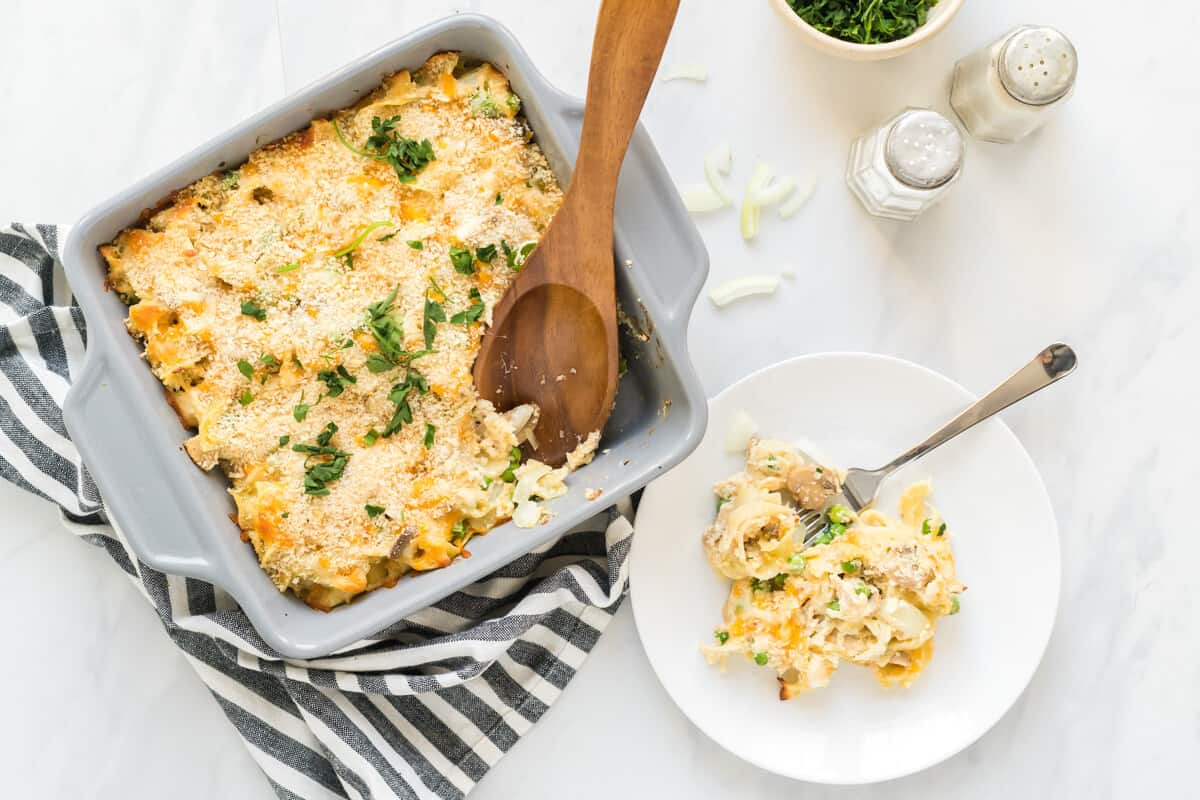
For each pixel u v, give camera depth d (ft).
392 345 2.50
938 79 2.84
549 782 2.86
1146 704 2.90
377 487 2.52
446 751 2.80
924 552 2.74
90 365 2.42
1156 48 2.85
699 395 2.51
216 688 2.78
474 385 2.55
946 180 2.68
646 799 2.87
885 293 2.86
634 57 2.40
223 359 2.49
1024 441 2.90
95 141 2.77
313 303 2.51
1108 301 2.88
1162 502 2.89
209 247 2.49
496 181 2.54
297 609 2.53
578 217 2.48
